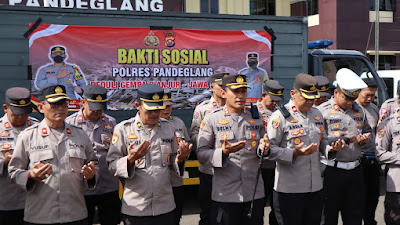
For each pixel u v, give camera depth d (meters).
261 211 3.88
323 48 7.12
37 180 3.09
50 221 3.22
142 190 3.40
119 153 3.48
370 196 5.17
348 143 4.00
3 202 3.78
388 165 4.50
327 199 4.42
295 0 17.48
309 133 4.08
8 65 5.11
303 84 3.99
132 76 5.55
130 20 5.52
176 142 3.67
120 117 5.54
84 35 5.36
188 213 6.04
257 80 6.03
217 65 5.87
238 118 3.90
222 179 3.82
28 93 3.69
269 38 6.06
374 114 5.38
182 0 14.97
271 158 3.89
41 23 5.20
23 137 3.29
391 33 20.30
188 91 5.77
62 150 3.29
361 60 7.04
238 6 16.22
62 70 5.29
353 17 19.72
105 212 4.38
